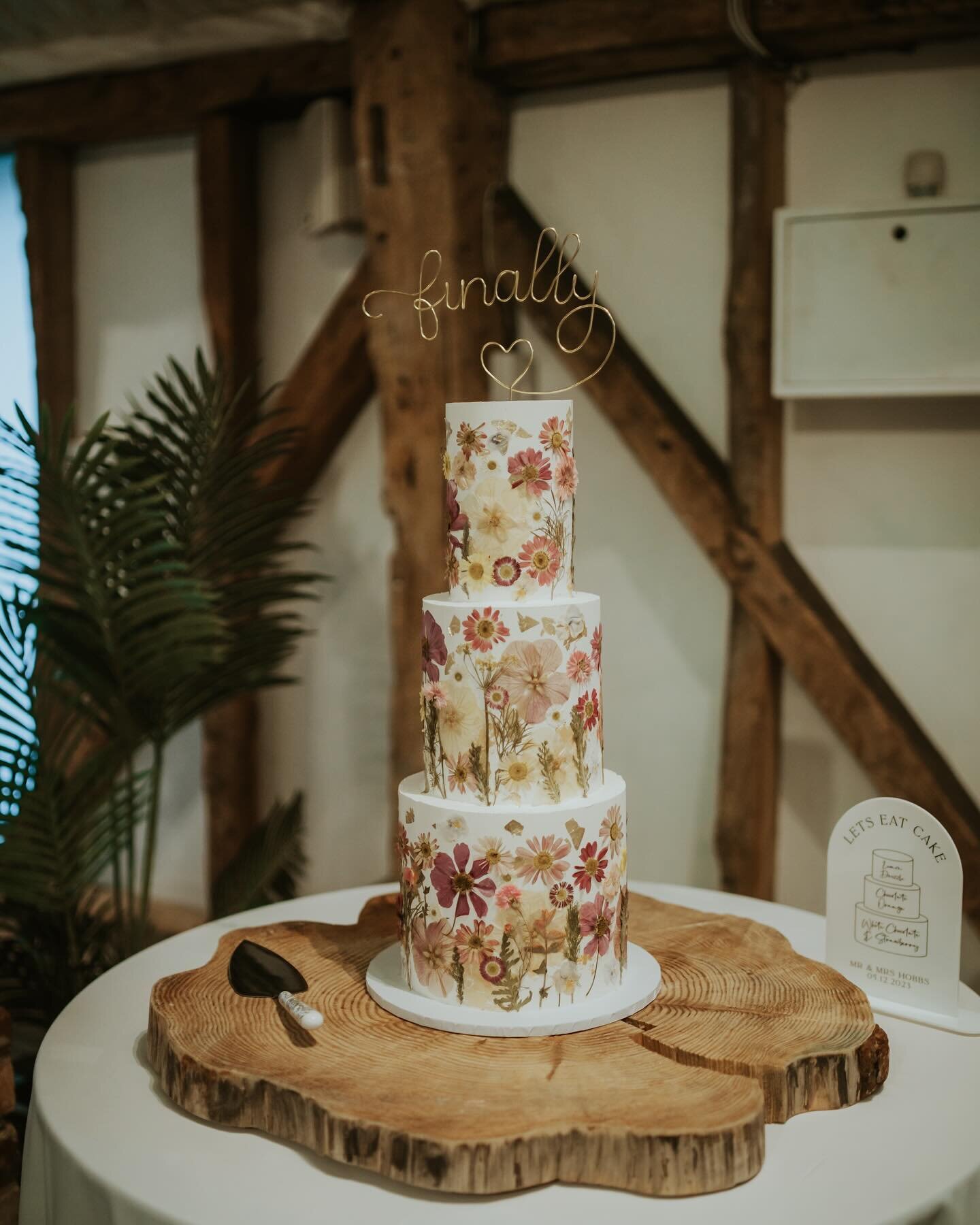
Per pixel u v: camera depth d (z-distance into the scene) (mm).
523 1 2451
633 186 2586
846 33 2229
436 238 2496
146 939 2414
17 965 2299
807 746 2527
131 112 3031
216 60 2896
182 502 2287
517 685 1338
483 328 2607
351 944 1629
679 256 2555
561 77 2553
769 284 2385
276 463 2928
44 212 3264
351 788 3107
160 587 2086
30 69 3023
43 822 2156
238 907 2496
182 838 3312
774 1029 1321
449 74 2453
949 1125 1236
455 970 1363
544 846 1330
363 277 2840
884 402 2402
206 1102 1238
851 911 1536
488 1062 1253
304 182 2887
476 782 1361
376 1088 1193
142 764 3344
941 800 2289
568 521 1415
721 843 2510
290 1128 1190
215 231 2994
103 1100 1292
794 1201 1100
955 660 2393
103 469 2377
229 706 3105
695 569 2605
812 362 2279
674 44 2324
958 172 2295
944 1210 1117
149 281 3254
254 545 2428
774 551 2451
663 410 2520
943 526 2377
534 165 2686
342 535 3053
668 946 1599
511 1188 1102
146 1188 1119
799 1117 1254
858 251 2219
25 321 3490
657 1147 1101
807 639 2381
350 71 2725
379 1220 1072
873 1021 1346
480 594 1380
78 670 2201
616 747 2734
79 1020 1493
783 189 2430
